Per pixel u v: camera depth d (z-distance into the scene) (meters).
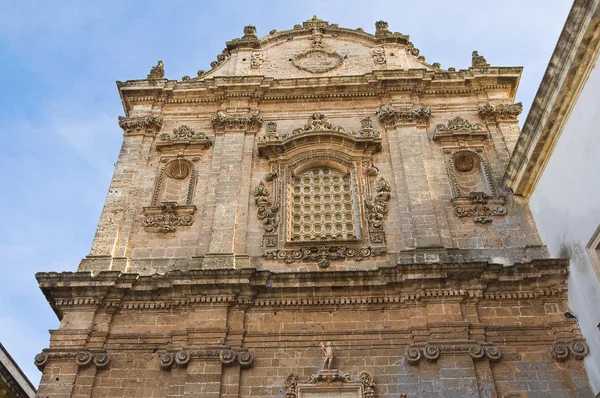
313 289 17.14
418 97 23.50
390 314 16.84
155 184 21.00
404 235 18.75
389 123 22.36
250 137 22.27
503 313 16.81
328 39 26.95
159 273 18.39
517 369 15.72
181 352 15.93
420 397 15.13
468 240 18.84
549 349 16.08
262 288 17.12
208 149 22.17
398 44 26.33
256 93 23.77
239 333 16.44
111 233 19.23
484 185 20.61
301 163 21.31
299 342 16.41
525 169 18.95
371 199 20.00
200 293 17.03
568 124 16.80
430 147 21.66
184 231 19.52
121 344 16.56
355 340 16.38
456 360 15.53
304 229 19.80
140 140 22.27
